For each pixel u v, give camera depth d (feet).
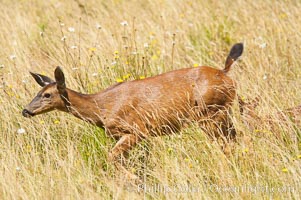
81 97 113.60
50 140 114.52
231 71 120.06
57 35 164.04
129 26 166.40
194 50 154.10
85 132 118.01
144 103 113.50
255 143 110.73
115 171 110.42
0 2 189.98
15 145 115.85
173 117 114.32
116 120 113.19
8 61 142.10
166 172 105.81
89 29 162.09
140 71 135.13
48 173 106.22
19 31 167.63
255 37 156.04
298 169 103.91
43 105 112.88
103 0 187.32
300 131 115.75
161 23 167.63
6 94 125.18
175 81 115.14
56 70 111.96
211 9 177.17
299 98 125.08
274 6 172.14
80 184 103.65
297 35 152.66
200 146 111.45
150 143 113.60
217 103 115.75
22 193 100.78
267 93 121.80
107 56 139.13
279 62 144.56
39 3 189.67
